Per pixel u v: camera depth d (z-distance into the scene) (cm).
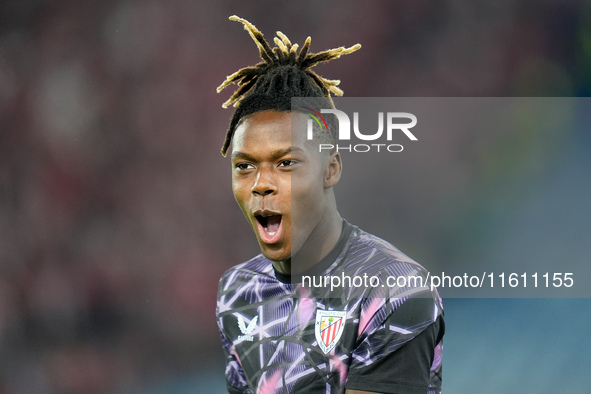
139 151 3906
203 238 3784
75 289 3641
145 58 4022
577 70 4147
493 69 4159
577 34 4147
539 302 2855
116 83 3988
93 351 3438
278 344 970
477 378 2747
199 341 3525
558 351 2809
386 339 886
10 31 3997
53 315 3559
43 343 3456
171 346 3497
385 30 4159
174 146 3928
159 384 3259
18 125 3906
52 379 3288
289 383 949
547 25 4153
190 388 3164
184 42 4056
